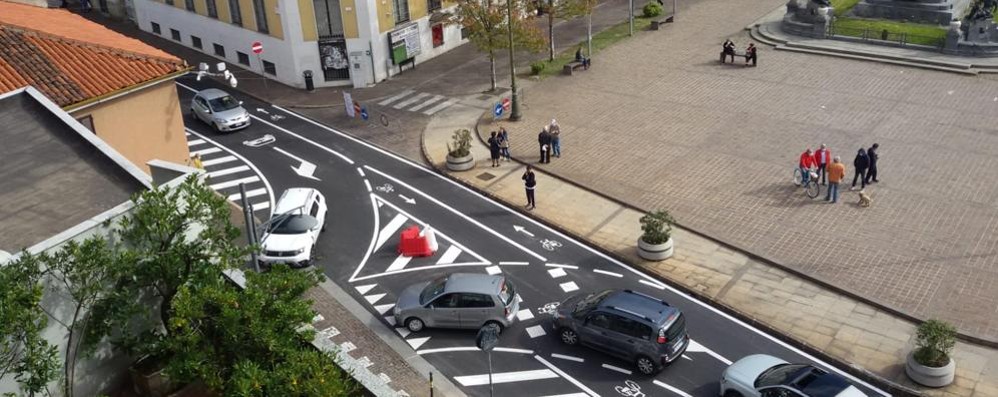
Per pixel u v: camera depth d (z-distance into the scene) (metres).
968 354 22.58
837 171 30.22
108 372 16.16
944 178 32.31
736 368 21.39
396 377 23.02
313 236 29.33
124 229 15.53
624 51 49.75
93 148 18.48
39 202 16.78
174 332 14.70
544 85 45.03
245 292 15.34
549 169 35.12
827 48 47.22
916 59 44.69
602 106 41.62
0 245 15.41
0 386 14.01
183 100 45.19
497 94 44.12
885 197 31.12
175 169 20.55
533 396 22.12
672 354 22.41
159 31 56.44
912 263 26.78
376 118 41.97
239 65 50.47
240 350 15.00
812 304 25.27
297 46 45.56
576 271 27.94
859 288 25.70
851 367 22.38
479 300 24.33
